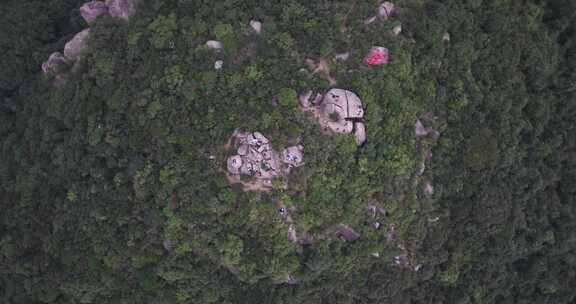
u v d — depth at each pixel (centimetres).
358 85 4191
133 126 4303
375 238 4372
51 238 4666
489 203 4744
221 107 4131
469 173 4697
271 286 4412
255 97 4097
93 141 4397
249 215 4122
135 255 4391
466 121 4666
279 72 4122
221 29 4253
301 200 4141
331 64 4234
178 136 4159
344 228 4344
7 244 4819
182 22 4403
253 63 4166
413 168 4378
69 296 4719
